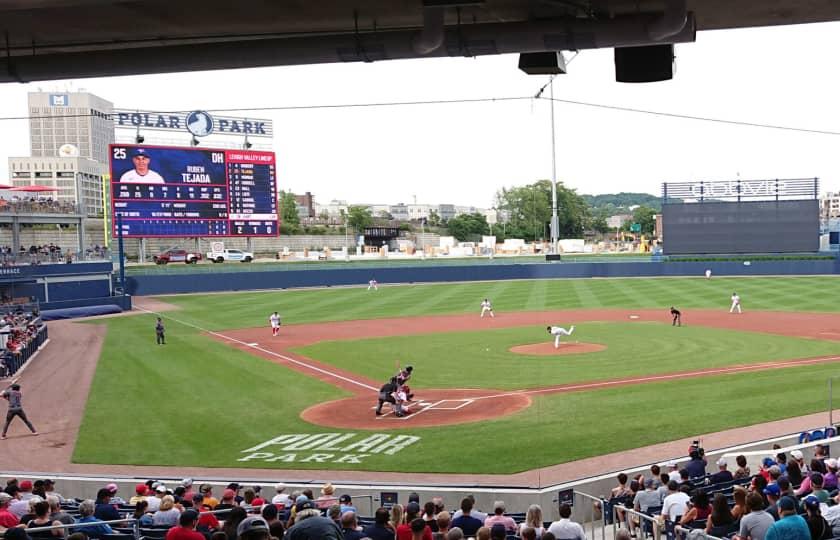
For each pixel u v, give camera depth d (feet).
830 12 43.21
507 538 39.50
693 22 40.93
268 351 136.05
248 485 58.18
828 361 110.52
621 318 172.35
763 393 89.51
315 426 81.15
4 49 49.16
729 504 45.80
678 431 74.13
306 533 20.54
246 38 49.83
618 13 42.57
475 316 185.98
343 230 472.85
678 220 281.13
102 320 198.29
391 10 43.93
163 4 42.47
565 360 117.60
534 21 42.34
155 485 54.70
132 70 47.57
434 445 72.28
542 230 593.42
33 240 311.27
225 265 319.68
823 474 47.88
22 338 136.77
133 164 222.89
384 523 36.11
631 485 51.80
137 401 96.07
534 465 65.16
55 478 62.85
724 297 209.87
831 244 342.64
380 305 217.97
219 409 90.22
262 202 242.37
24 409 93.81
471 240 565.53
